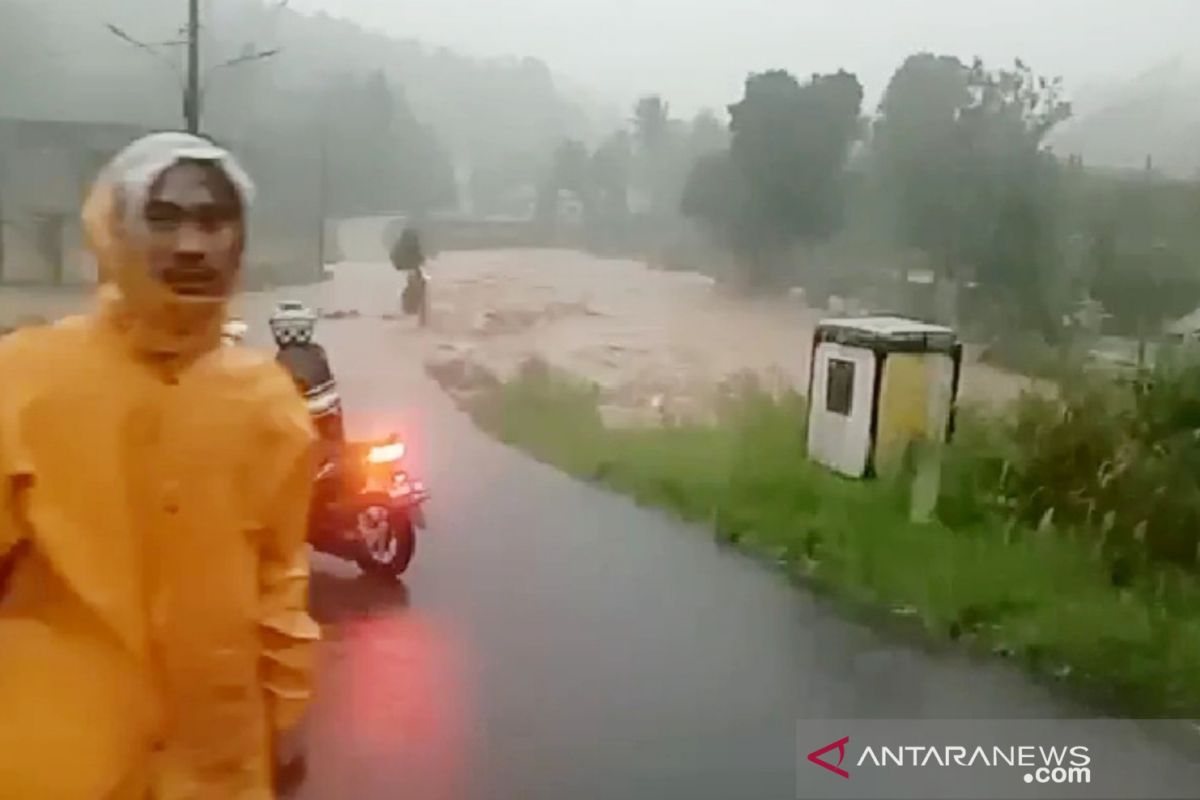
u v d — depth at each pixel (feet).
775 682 7.70
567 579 8.46
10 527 4.49
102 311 4.67
